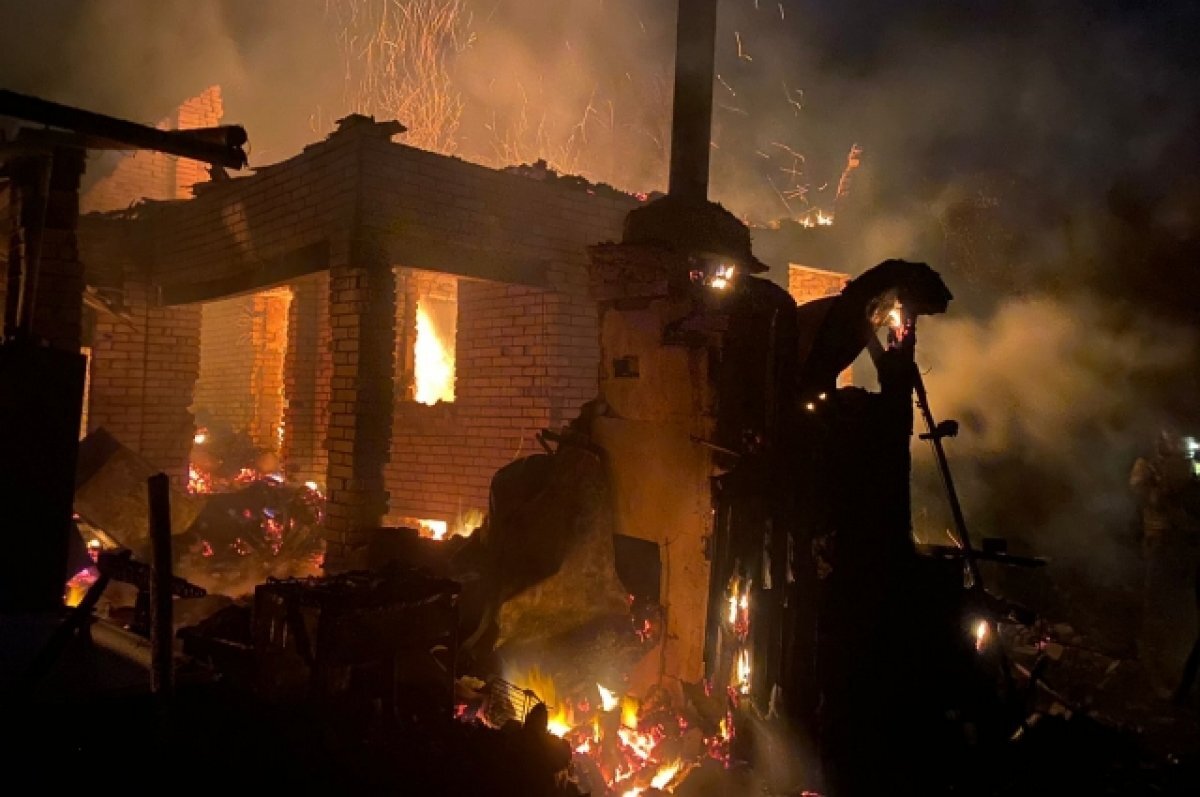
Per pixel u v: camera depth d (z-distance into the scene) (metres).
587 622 6.46
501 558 6.56
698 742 5.77
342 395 8.12
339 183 8.20
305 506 10.62
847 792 5.42
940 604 6.19
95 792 4.23
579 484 6.71
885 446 6.18
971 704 6.05
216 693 5.19
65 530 6.57
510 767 4.85
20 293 6.86
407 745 5.02
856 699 5.82
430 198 8.46
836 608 5.92
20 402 6.43
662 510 6.46
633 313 6.67
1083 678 7.37
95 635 5.86
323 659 4.97
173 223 10.98
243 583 9.26
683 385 6.31
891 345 6.35
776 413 6.12
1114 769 5.64
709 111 6.84
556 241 9.48
